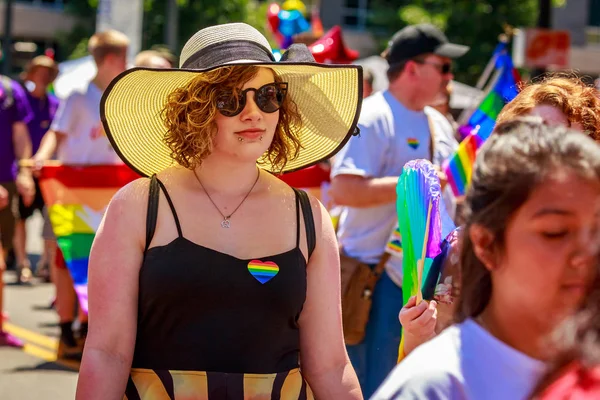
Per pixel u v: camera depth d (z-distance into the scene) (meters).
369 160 5.22
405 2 30.97
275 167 3.61
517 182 2.00
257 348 3.15
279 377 3.19
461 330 2.12
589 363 1.79
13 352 8.60
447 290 3.24
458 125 7.78
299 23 10.25
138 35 11.58
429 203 3.29
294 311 3.21
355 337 5.14
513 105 3.68
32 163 8.00
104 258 3.15
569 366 1.82
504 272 2.07
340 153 5.24
